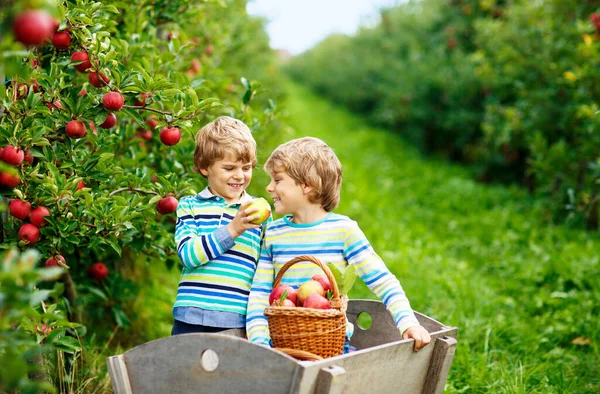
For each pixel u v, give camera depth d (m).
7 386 1.76
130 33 3.71
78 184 2.84
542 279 5.49
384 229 7.45
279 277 2.50
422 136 13.02
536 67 8.13
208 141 2.72
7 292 1.68
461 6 12.98
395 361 2.39
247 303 2.67
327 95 23.25
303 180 2.60
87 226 2.84
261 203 2.52
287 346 2.29
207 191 2.83
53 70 2.76
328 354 2.29
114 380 2.33
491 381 3.67
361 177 10.35
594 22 6.36
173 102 2.91
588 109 5.74
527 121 8.03
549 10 7.96
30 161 2.74
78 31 2.68
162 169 3.55
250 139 2.77
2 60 1.70
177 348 2.24
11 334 1.79
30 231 2.60
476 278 5.66
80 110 2.73
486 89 11.05
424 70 12.83
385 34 18.58
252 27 8.41
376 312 3.01
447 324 4.48
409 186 10.02
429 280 5.47
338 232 2.65
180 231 2.72
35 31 1.57
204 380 2.20
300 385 2.00
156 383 2.30
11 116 2.54
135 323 4.35
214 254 2.56
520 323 4.54
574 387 3.58
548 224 7.14
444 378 2.63
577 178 6.77
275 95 9.50
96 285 3.96
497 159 9.95
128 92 2.91
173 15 3.92
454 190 9.41
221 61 6.12
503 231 7.29
